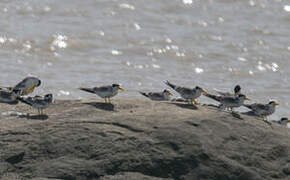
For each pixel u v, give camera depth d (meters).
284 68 46.31
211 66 46.00
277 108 38.34
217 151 21.42
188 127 22.08
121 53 47.47
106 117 22.75
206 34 53.06
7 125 22.30
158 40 50.59
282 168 21.56
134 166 20.69
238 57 48.06
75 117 23.00
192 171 20.84
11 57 44.91
